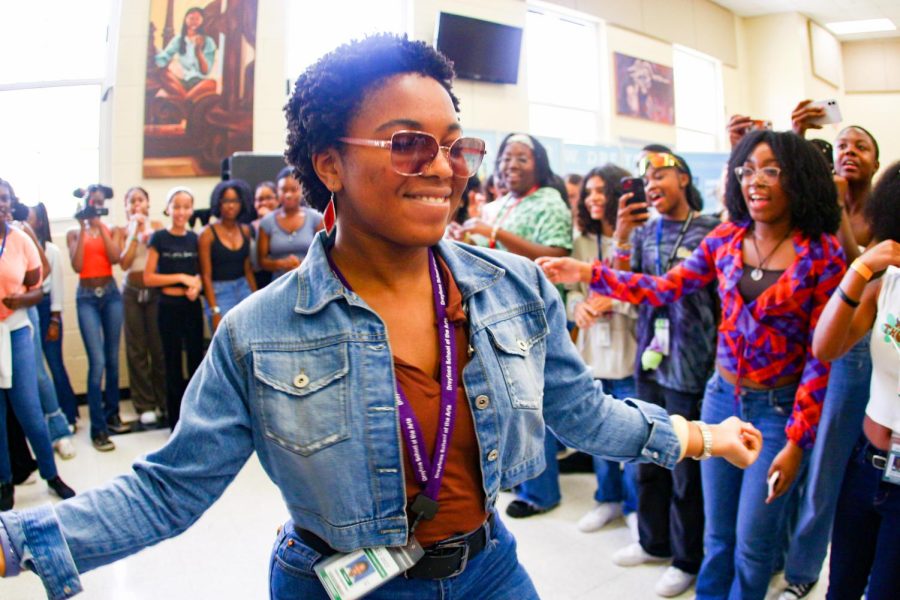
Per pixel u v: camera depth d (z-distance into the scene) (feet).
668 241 6.48
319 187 2.55
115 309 11.96
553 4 22.70
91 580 6.81
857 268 4.01
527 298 2.71
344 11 18.72
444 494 2.42
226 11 16.11
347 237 2.47
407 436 2.33
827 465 5.64
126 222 15.38
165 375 11.98
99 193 11.59
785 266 4.81
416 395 2.38
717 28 28.40
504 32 20.52
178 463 2.26
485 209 9.22
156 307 12.85
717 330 6.01
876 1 27.96
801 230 4.77
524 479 2.67
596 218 8.13
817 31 30.42
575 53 24.11
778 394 4.88
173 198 11.64
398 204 2.21
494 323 2.55
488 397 2.44
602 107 24.35
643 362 6.42
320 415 2.26
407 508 2.37
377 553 2.31
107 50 15.78
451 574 2.49
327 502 2.29
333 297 2.34
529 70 22.86
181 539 7.72
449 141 2.26
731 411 5.11
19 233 8.32
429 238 2.25
